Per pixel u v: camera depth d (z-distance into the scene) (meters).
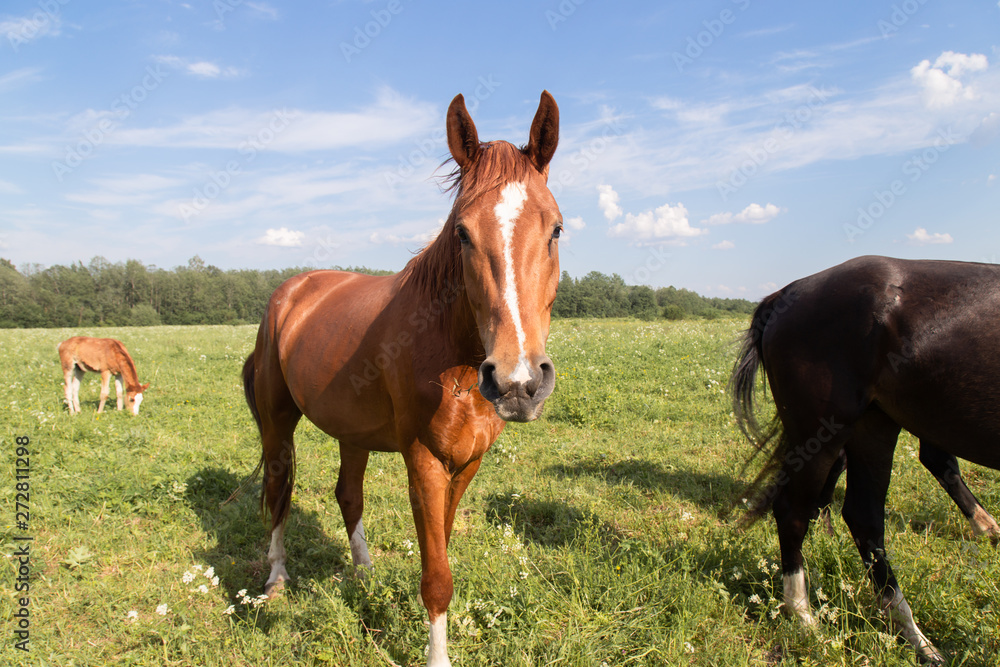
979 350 2.30
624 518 3.91
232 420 6.55
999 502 3.82
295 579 3.18
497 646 2.40
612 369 8.90
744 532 3.21
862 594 2.70
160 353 13.02
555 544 3.50
